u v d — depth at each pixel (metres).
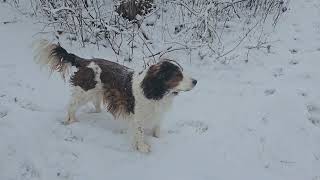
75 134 2.39
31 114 2.50
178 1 3.42
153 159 2.25
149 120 2.30
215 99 2.76
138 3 3.37
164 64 2.17
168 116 2.58
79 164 2.18
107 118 2.57
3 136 2.32
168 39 3.36
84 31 3.32
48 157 2.22
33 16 3.58
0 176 2.12
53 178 2.11
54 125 2.43
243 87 2.89
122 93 2.28
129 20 3.42
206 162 2.25
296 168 2.25
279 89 2.86
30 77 2.87
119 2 3.34
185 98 2.76
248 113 2.63
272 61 3.17
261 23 3.63
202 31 3.34
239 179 2.15
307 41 3.42
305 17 3.77
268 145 2.39
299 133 2.49
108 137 2.39
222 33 3.49
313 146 2.40
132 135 2.33
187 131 2.47
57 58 2.42
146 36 3.36
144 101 2.23
